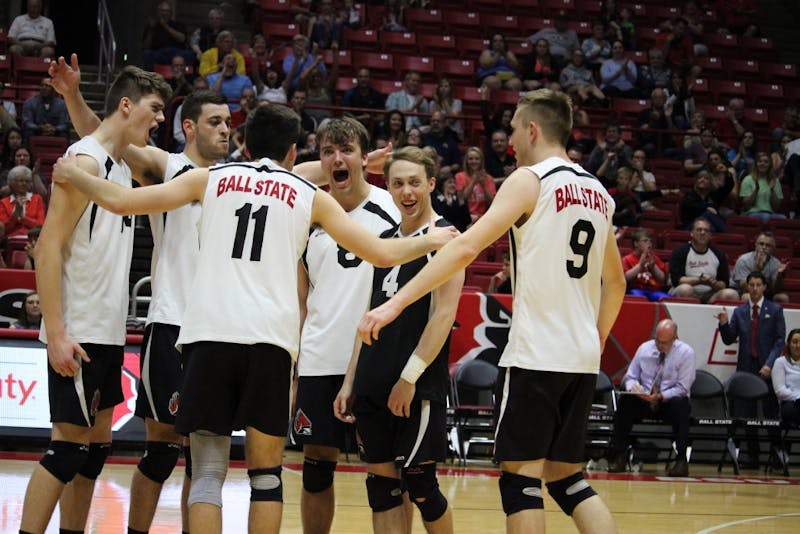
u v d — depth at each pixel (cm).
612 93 1973
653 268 1327
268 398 422
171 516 661
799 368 1177
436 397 473
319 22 1969
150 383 494
